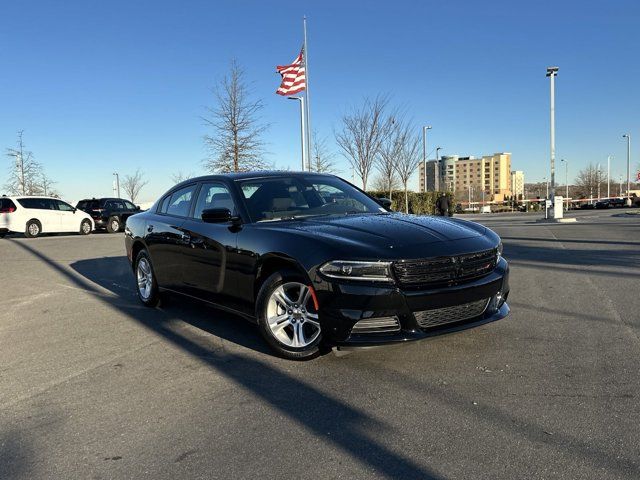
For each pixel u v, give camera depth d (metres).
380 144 29.03
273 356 4.40
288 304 4.24
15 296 7.46
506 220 26.84
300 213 4.99
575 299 6.14
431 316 3.82
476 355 4.22
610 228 16.58
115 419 3.33
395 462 2.70
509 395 3.45
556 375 3.76
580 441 2.83
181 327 5.46
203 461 2.79
